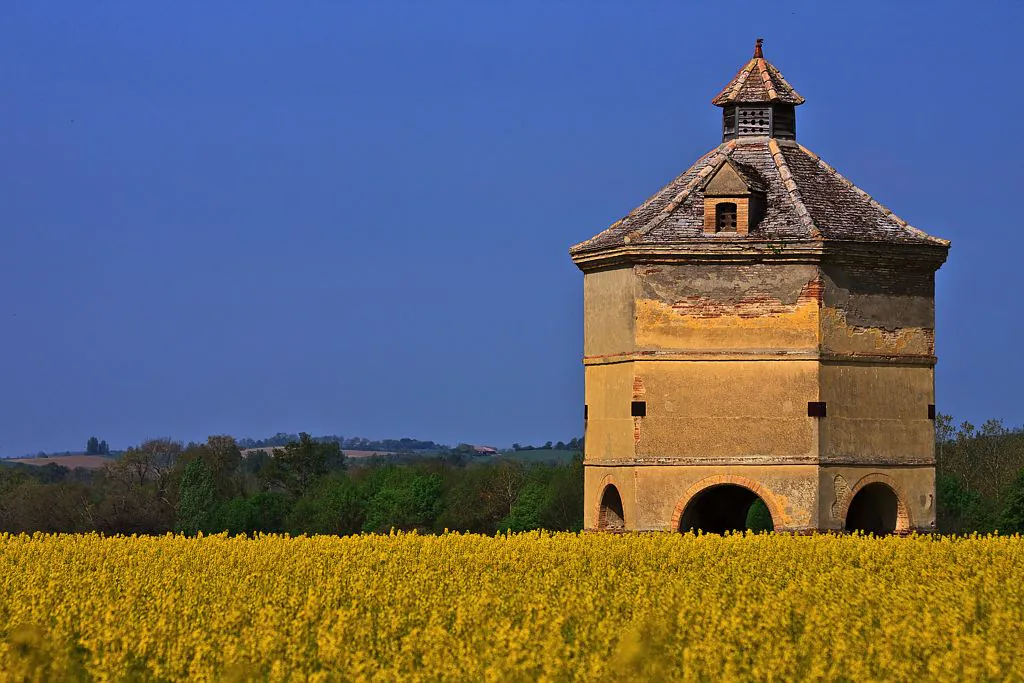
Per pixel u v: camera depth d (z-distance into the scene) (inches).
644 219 3034.0
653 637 1788.9
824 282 2898.6
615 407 2982.3
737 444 2893.7
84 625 2027.6
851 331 2925.7
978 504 5428.2
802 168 3083.2
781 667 1723.7
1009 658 1797.5
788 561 2482.8
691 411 2906.0
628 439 2928.2
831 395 2898.6
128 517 7273.6
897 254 2935.5
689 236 2920.8
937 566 2485.2
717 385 2906.0
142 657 1875.0
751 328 2906.0
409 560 2576.3
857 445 2920.8
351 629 1967.3
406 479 7573.8
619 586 2309.3
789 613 2021.4
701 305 2913.4
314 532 7268.7
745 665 1761.8
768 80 3152.1
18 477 7657.5
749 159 3102.9
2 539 2955.2
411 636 1902.1
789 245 2878.9
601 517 3024.1
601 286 3043.8
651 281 2925.7
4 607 2231.8
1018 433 6230.3
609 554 2581.2
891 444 2952.8
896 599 2108.8
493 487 7165.4
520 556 2581.2
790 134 3161.9
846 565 2471.7
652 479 2898.6
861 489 2952.8
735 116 3152.1
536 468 7406.5
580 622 2026.3
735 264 2910.9
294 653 1851.6
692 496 2893.7
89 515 7224.4
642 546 2632.9
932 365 2997.0
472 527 7066.9
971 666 1729.8
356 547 2711.6
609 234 3056.1
